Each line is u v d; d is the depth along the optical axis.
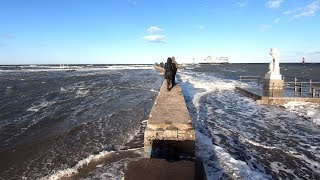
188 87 26.67
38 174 8.05
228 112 14.38
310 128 11.18
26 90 30.45
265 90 18.64
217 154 7.48
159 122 7.11
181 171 4.14
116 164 7.78
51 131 12.75
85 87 32.28
